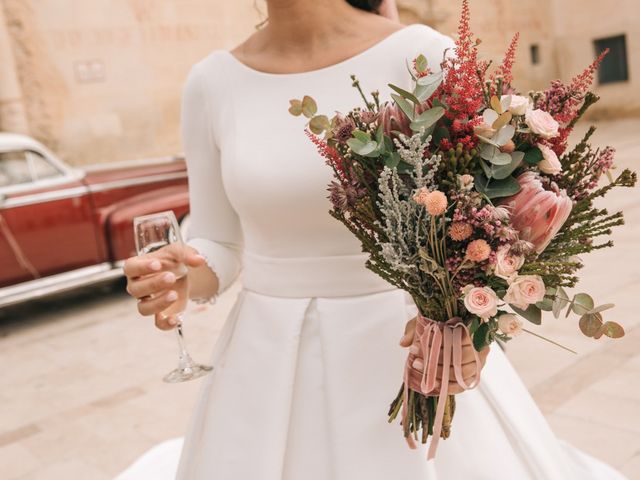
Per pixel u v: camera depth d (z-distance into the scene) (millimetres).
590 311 1071
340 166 1084
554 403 2920
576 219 1088
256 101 1398
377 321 1296
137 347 4562
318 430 1302
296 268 1342
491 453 1355
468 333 1095
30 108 9016
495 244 1009
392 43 1334
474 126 1010
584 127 13766
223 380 1426
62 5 9070
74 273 5547
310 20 1376
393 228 1046
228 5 10359
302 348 1333
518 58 14492
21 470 3031
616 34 14289
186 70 10102
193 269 1476
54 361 4508
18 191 5277
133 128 9750
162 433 3256
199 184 1543
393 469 1243
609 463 2424
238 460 1330
